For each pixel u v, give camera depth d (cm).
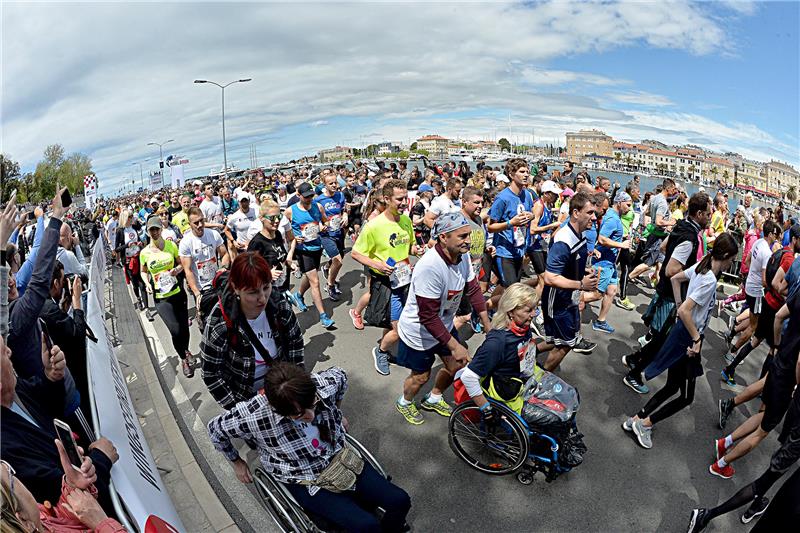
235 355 277
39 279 248
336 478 252
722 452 353
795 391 290
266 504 288
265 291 259
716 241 328
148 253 479
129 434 308
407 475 352
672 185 766
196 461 381
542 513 317
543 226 606
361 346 559
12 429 187
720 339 573
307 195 586
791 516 242
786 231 739
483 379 329
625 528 306
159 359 567
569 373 488
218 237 559
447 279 346
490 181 1325
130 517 216
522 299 303
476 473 353
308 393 227
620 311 650
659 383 467
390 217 443
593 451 376
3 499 132
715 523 312
